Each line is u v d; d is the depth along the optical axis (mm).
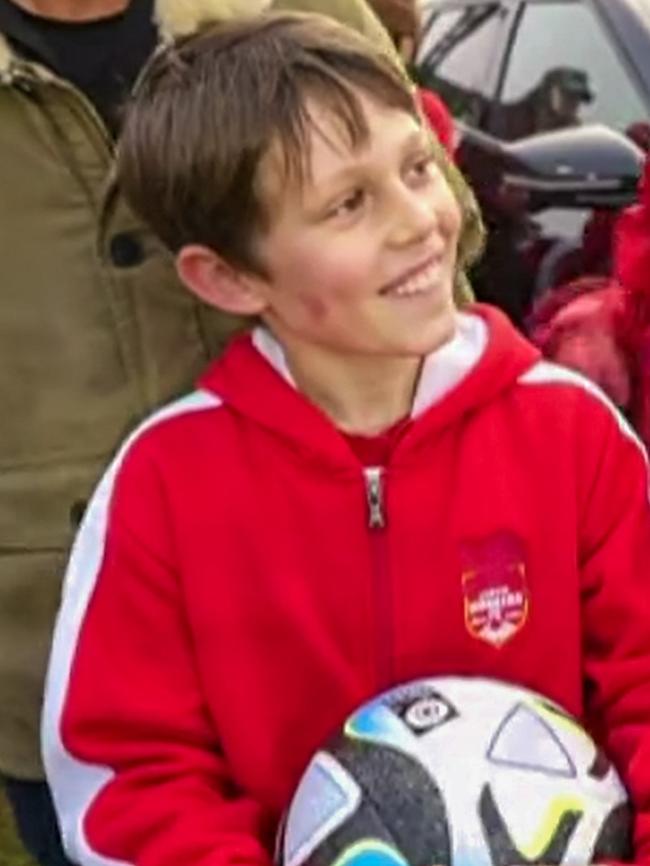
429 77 7492
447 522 2783
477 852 2572
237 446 2799
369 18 3262
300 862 2650
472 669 2805
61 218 3059
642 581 2861
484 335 2838
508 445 2826
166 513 2799
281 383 2777
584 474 2852
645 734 2754
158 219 2818
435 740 2654
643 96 6578
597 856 2611
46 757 2877
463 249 2992
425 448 2789
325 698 2795
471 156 6887
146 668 2807
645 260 3605
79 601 2826
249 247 2717
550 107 6855
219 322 3111
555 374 2895
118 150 2902
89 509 2859
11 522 3131
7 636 3184
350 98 2621
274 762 2809
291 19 2797
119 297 3080
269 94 2643
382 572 2777
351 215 2641
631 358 3629
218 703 2809
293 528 2773
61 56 3061
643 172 3855
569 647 2844
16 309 3078
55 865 3352
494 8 7379
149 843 2762
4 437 3123
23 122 3031
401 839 2590
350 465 2760
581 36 6898
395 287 2639
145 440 2838
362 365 2766
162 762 2795
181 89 2738
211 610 2789
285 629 2779
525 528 2807
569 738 2699
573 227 6398
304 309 2699
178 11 3018
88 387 3098
